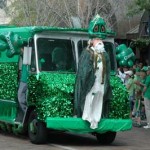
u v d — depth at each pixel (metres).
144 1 24.86
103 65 17.42
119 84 18.28
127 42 40.28
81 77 17.27
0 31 20.17
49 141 18.80
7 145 17.69
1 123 20.34
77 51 18.41
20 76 18.66
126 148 17.59
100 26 17.52
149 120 23.62
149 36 34.06
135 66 30.47
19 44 18.50
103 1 37.44
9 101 19.22
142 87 24.97
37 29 17.88
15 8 40.69
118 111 17.98
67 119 17.17
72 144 18.23
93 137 20.52
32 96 17.62
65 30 18.20
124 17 38.22
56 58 18.11
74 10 36.91
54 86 17.28
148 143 19.09
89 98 17.30
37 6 38.62
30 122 18.02
